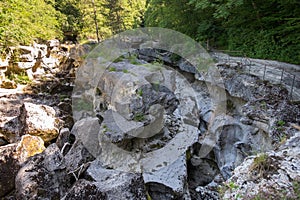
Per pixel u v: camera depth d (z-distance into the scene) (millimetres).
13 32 10602
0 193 3857
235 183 2570
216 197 5145
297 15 7082
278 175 2404
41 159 4027
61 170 3965
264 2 8016
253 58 8328
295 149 2846
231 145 6055
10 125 5879
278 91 5328
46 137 5629
